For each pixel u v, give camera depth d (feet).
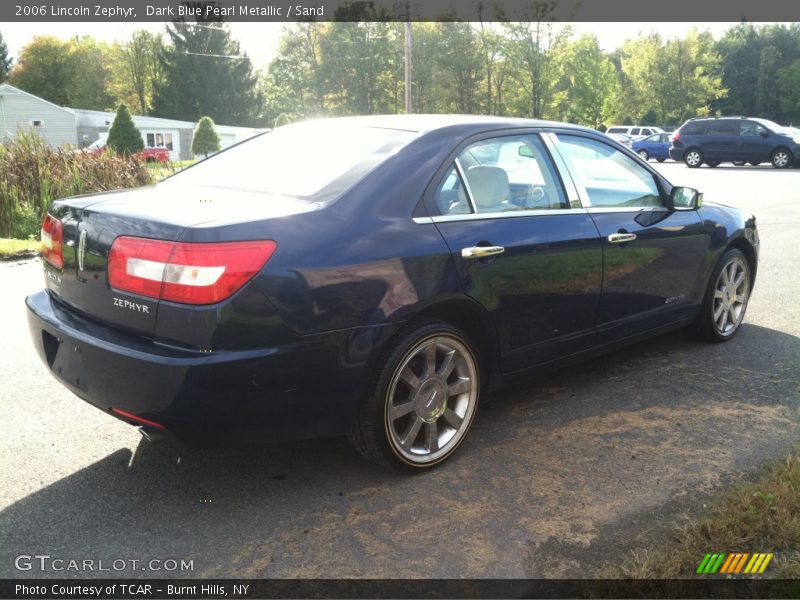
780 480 10.19
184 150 176.76
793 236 34.32
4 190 34.96
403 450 10.80
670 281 15.44
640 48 240.94
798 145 85.81
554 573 8.65
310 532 9.50
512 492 10.57
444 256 10.72
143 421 9.36
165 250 9.04
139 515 9.84
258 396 9.21
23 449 11.62
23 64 279.49
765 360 16.60
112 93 280.72
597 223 13.41
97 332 9.75
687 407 13.79
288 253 9.29
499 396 14.38
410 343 10.43
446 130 11.77
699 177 73.72
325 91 237.04
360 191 10.38
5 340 17.22
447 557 8.98
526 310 12.17
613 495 10.48
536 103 185.37
